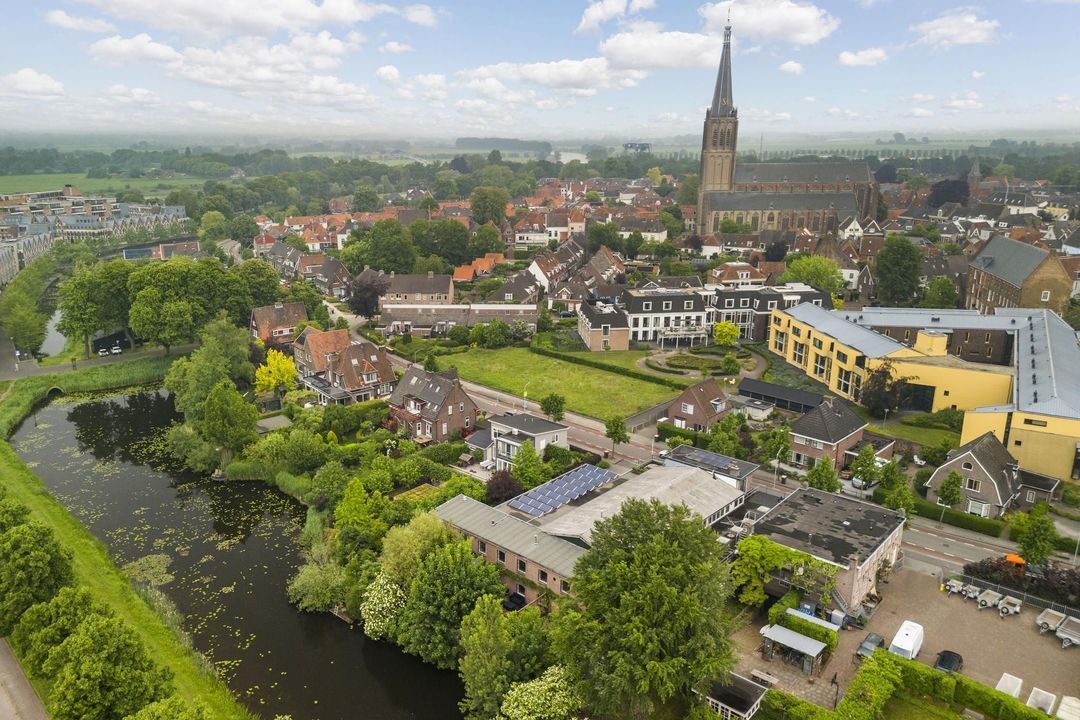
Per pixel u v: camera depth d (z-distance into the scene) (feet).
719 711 167.12
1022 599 212.02
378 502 238.07
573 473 271.69
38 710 168.35
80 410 391.24
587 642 159.22
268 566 243.19
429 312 532.73
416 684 191.93
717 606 159.33
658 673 145.79
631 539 167.63
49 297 643.04
